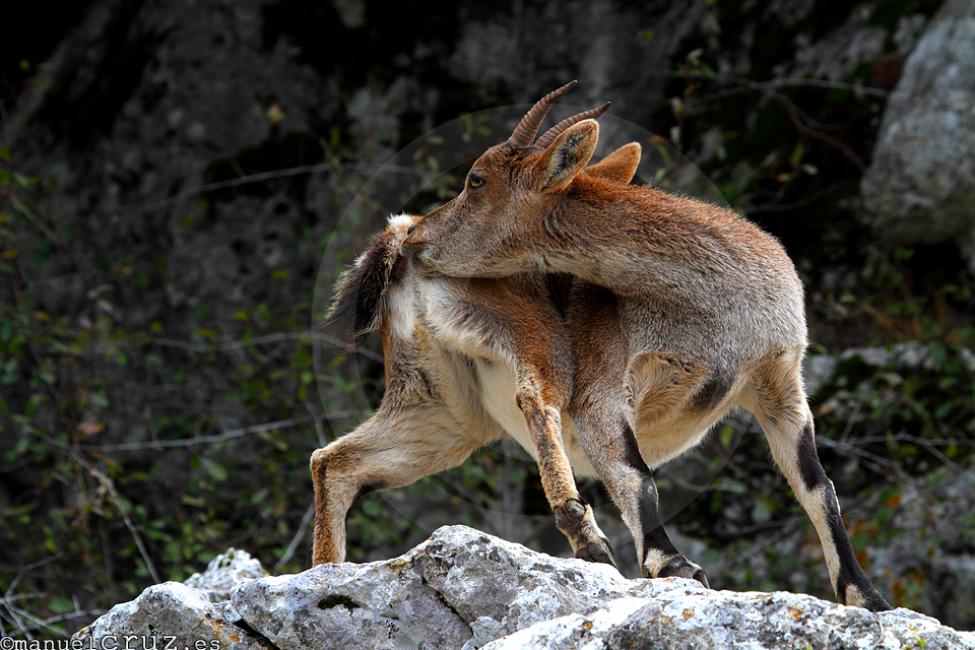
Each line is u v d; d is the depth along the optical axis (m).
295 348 36.94
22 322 34.50
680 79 41.97
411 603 15.59
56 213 43.50
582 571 15.59
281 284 41.03
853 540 31.88
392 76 44.34
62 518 33.19
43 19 48.22
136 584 34.41
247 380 36.09
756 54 41.66
